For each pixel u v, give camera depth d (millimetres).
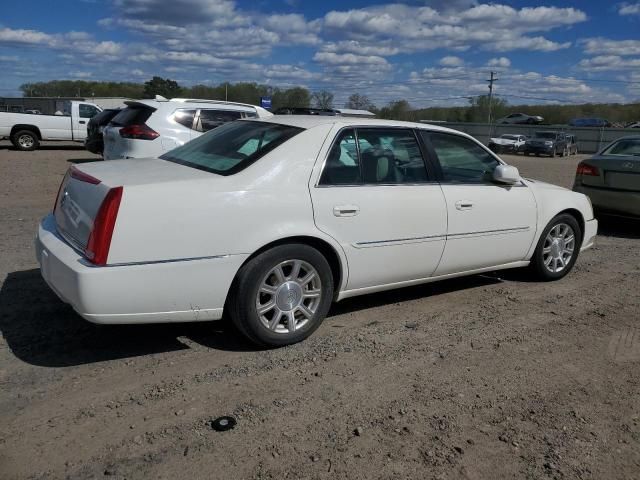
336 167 4270
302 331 4168
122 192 3471
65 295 3553
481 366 3986
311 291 4172
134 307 3523
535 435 3166
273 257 3891
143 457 2826
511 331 4648
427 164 4840
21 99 51844
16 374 3590
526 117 64125
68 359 3828
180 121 10156
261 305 3961
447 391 3607
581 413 3422
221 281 3740
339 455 2906
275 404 3361
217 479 2689
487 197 5141
